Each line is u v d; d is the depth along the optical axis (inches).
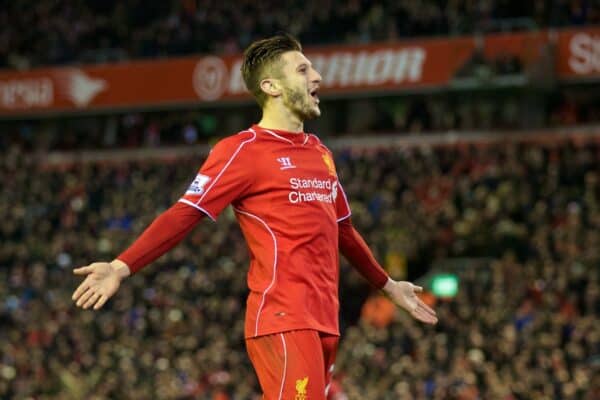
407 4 1669.5
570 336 1067.9
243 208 302.4
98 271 283.9
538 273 1197.1
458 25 1617.9
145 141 1889.8
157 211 1573.6
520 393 972.6
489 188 1381.6
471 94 1624.0
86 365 1238.3
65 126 1974.7
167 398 1130.0
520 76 1523.1
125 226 1576.0
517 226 1315.2
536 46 1537.9
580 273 1159.0
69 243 1539.1
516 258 1290.6
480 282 1202.0
